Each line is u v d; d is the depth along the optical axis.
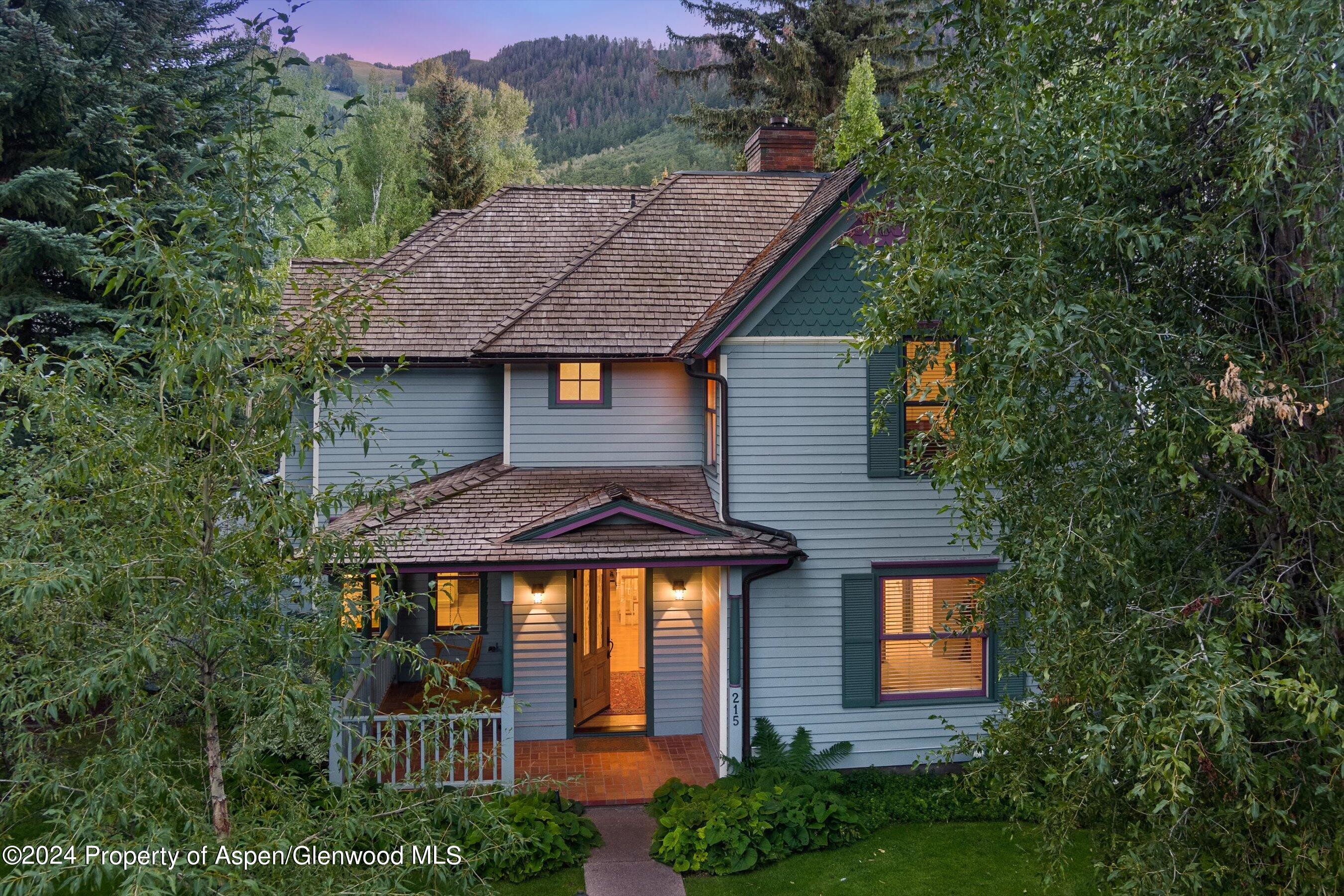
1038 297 5.39
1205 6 5.32
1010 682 11.99
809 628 11.95
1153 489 5.57
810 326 11.94
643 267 14.59
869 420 12.01
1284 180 5.27
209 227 5.11
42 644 4.77
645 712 13.97
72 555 4.74
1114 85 5.56
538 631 13.13
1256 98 4.82
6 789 5.48
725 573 11.68
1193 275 5.91
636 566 11.25
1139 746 4.44
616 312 13.79
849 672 11.94
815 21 31.64
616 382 14.02
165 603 4.77
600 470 13.83
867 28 32.25
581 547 11.31
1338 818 4.78
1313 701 4.31
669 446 14.12
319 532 5.32
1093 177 5.56
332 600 5.35
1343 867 4.59
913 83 6.64
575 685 13.27
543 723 13.15
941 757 6.84
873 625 11.98
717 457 12.48
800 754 11.44
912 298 6.21
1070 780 5.60
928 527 12.05
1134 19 5.68
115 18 15.70
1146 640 5.17
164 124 15.19
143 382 5.29
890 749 12.01
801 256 11.77
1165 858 5.02
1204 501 6.07
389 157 41.44
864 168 6.92
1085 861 9.60
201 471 5.16
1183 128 5.74
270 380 5.03
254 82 5.06
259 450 5.20
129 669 4.51
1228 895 5.31
